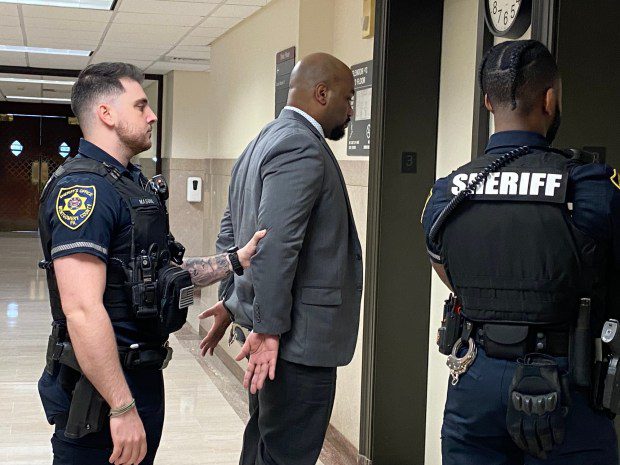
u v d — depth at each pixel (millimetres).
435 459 3572
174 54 8281
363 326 3730
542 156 1717
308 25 4438
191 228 10070
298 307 2490
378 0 3568
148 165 11438
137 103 2119
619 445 2314
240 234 2656
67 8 5785
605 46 2375
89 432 1969
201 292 9336
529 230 1666
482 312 1721
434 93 3586
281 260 2348
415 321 3652
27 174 17766
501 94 1784
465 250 1737
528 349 1682
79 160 2059
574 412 1662
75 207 1938
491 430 1729
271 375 2434
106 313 1931
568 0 2352
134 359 2041
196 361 6250
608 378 1621
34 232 17969
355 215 3998
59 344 2037
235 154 6293
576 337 1648
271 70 5152
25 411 4746
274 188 2375
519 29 2625
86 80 2098
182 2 5367
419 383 3682
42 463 3887
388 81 3529
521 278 1672
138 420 1972
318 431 2586
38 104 17500
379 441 3650
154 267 2043
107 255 1966
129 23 6340
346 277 2570
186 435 4406
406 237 3607
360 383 3875
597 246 1641
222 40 6844
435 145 3605
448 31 3500
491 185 1723
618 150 2404
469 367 1755
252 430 2834
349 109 2707
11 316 7906
